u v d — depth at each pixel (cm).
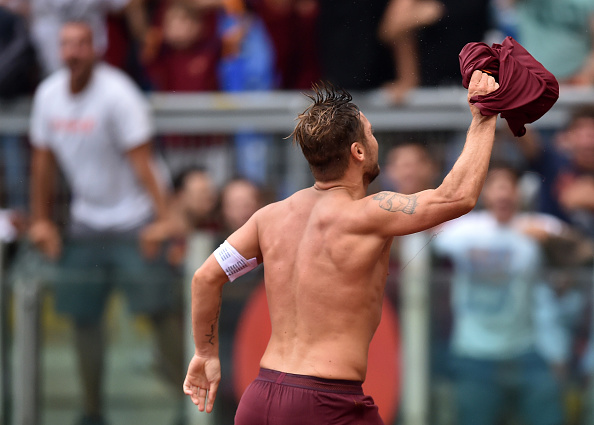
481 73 855
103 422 1705
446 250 1658
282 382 868
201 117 1884
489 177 1678
